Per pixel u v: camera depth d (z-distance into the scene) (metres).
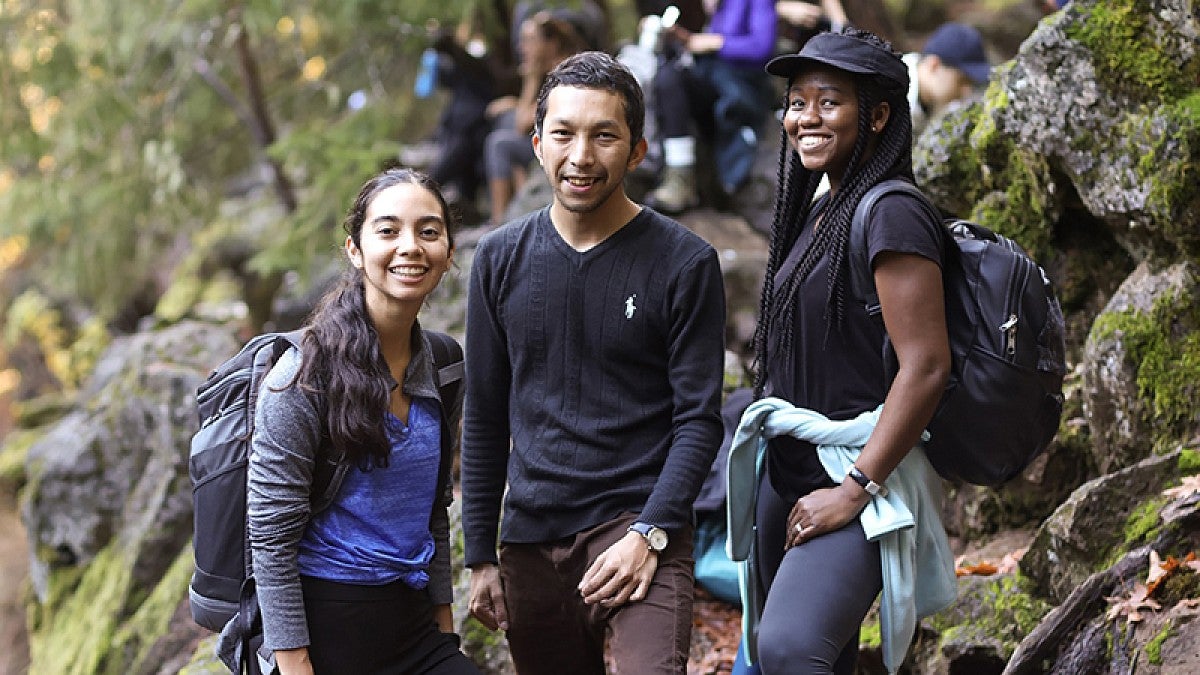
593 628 2.98
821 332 2.82
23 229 8.70
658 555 2.82
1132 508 3.41
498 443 3.08
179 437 6.13
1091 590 3.09
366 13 7.94
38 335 13.21
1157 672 2.80
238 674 2.73
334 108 8.90
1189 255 3.71
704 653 4.20
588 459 2.89
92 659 5.71
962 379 2.73
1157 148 3.62
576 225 2.89
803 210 3.00
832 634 2.70
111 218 8.82
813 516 2.76
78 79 8.48
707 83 6.89
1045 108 3.91
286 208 9.15
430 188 2.70
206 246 10.26
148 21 8.35
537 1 7.80
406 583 2.74
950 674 3.58
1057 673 3.07
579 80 2.77
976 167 4.53
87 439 6.46
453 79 8.16
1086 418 4.08
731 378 5.03
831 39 2.81
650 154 6.88
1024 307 2.74
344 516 2.66
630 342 2.86
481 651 4.17
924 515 2.85
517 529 2.96
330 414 2.58
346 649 2.67
